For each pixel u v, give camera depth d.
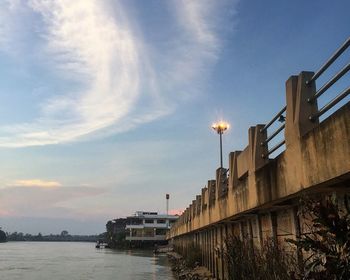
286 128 12.73
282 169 13.09
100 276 52.94
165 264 74.00
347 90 9.32
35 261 87.06
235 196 20.28
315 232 8.84
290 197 13.03
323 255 8.43
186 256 56.28
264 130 16.17
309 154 11.02
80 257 104.38
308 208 8.90
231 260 20.92
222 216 24.19
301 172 11.52
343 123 9.24
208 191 30.95
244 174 19.08
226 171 26.27
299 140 11.66
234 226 26.17
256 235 19.92
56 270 63.19
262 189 15.35
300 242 8.94
